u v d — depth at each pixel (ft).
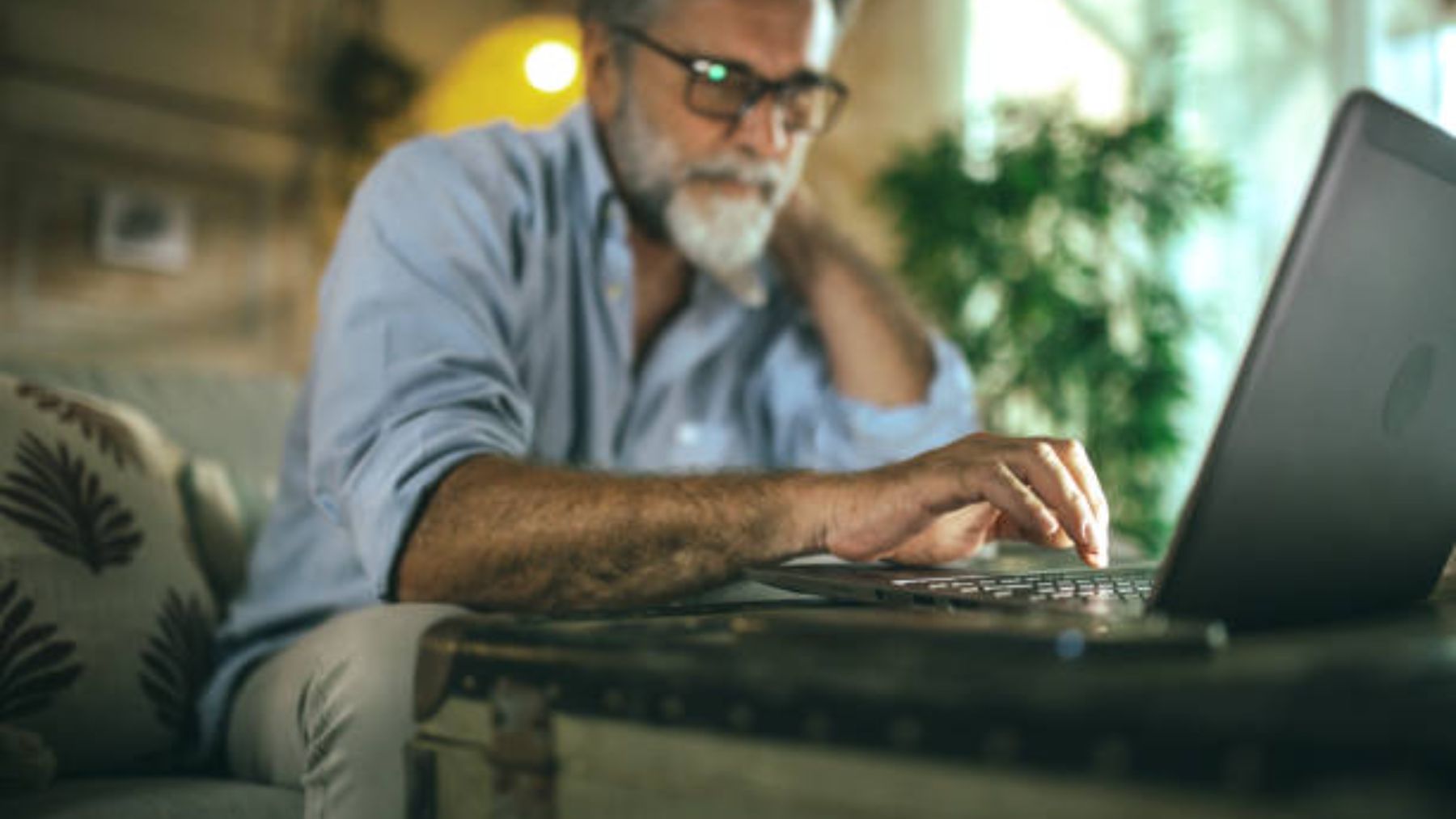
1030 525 2.05
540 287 3.78
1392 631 1.57
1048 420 10.77
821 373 4.72
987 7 14.99
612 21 4.12
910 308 4.88
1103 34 14.90
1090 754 0.95
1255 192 13.75
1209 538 1.51
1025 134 11.06
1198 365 13.44
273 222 13.20
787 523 2.25
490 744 1.52
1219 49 14.16
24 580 2.53
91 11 11.67
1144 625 1.30
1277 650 1.20
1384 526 1.83
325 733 2.01
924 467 2.21
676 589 2.26
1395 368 1.69
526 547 2.25
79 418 3.04
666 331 4.42
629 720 1.33
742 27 4.04
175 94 12.34
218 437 4.64
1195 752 0.90
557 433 3.98
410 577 2.38
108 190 11.83
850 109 14.23
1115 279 11.21
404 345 2.75
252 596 3.20
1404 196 1.57
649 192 4.11
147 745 2.76
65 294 11.53
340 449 2.65
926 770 1.05
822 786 1.13
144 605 2.82
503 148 3.83
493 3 15.08
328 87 13.61
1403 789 0.81
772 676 1.18
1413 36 12.95
